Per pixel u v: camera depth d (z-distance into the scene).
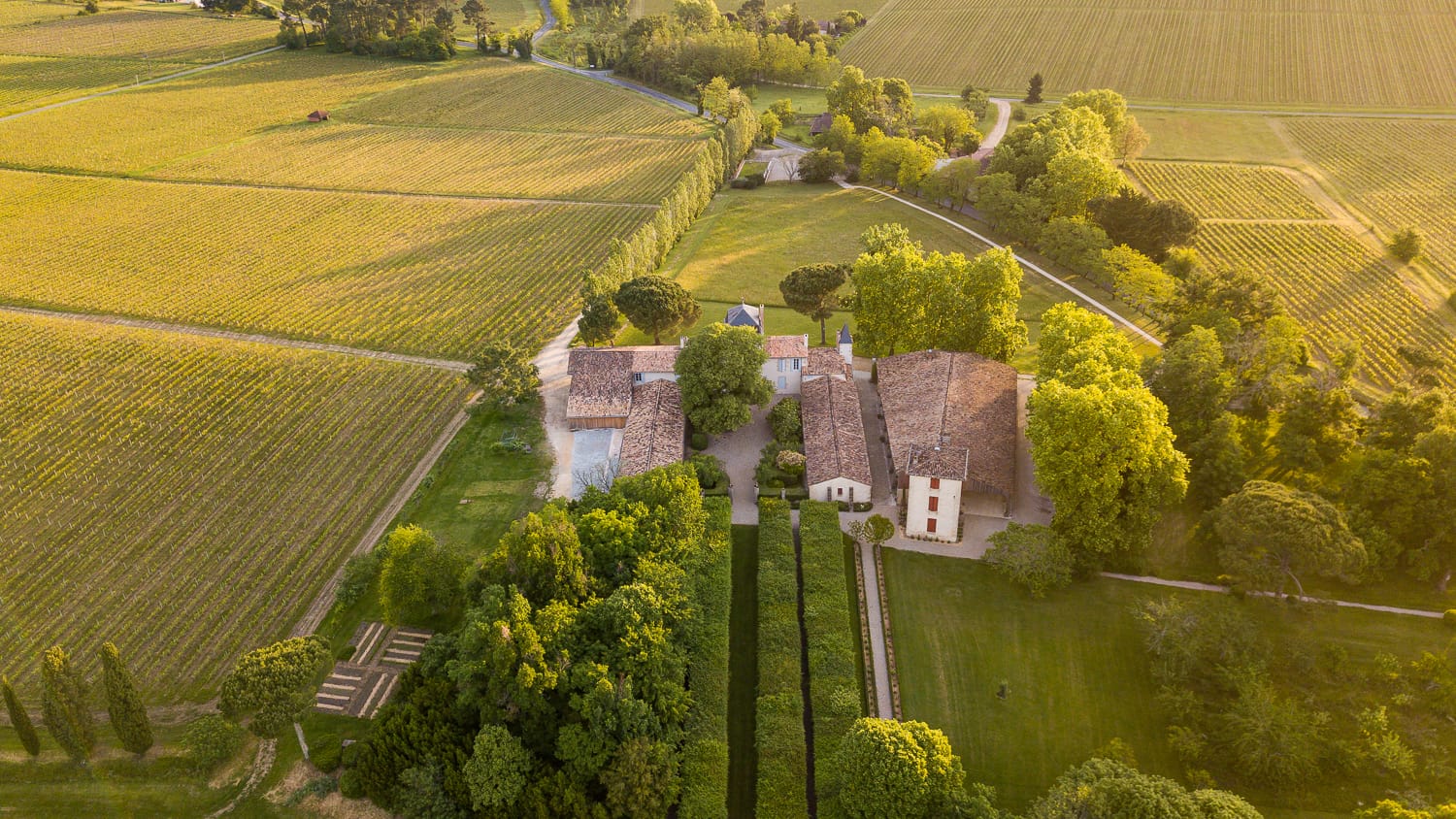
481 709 68.62
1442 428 86.50
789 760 68.88
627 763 64.88
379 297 155.25
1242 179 197.00
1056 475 86.50
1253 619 81.25
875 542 90.81
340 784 68.38
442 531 96.25
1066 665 78.69
